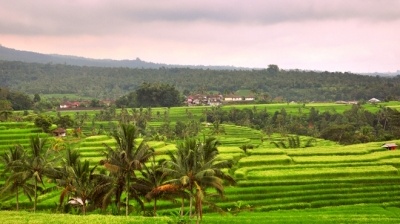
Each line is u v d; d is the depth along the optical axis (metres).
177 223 57.28
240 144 172.12
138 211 74.56
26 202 81.19
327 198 84.19
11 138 126.81
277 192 86.19
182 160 55.38
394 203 81.44
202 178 54.34
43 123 152.12
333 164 104.56
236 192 85.62
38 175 68.94
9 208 78.50
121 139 60.81
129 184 61.62
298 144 164.88
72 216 58.34
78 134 169.00
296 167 103.12
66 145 131.62
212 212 77.31
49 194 88.56
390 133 197.62
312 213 74.00
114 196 69.62
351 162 107.31
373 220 64.75
